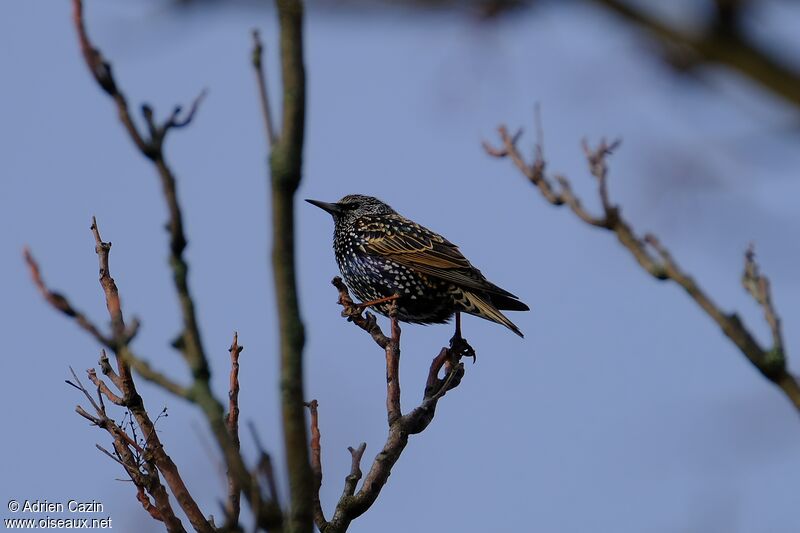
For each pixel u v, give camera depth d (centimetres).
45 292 627
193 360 612
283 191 599
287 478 623
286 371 617
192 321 616
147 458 864
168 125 596
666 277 750
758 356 697
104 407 889
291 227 606
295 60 594
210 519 862
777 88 403
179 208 604
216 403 607
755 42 404
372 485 929
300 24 591
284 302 612
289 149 596
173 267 617
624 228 810
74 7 574
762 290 716
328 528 898
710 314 727
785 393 691
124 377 884
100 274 809
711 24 404
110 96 589
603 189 828
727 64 407
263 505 603
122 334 625
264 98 600
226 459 607
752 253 722
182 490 854
